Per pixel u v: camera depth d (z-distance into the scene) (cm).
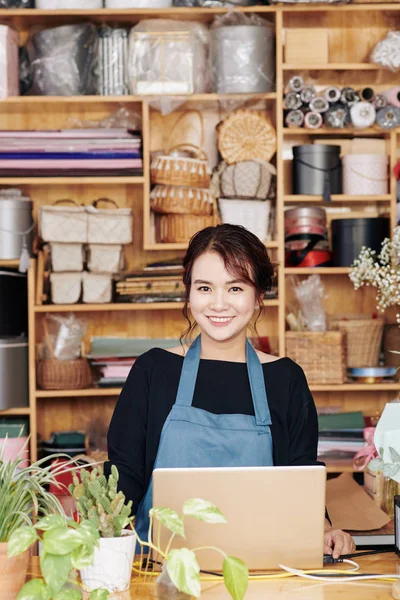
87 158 394
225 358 217
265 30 394
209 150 427
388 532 234
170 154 400
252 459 207
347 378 408
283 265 398
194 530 167
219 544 168
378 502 259
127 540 156
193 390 212
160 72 394
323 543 178
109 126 413
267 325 430
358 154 404
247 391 215
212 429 208
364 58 429
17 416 399
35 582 135
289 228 407
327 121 397
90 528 141
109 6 394
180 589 134
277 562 170
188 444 207
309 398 221
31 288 393
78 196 428
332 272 400
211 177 413
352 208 433
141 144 405
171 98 396
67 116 423
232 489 167
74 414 429
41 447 411
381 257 346
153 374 216
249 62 391
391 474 171
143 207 415
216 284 203
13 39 396
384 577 168
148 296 397
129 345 402
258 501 168
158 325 433
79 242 398
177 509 166
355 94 400
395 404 177
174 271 400
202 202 398
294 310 423
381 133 417
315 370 395
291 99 398
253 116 402
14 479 171
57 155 393
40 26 410
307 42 399
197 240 207
